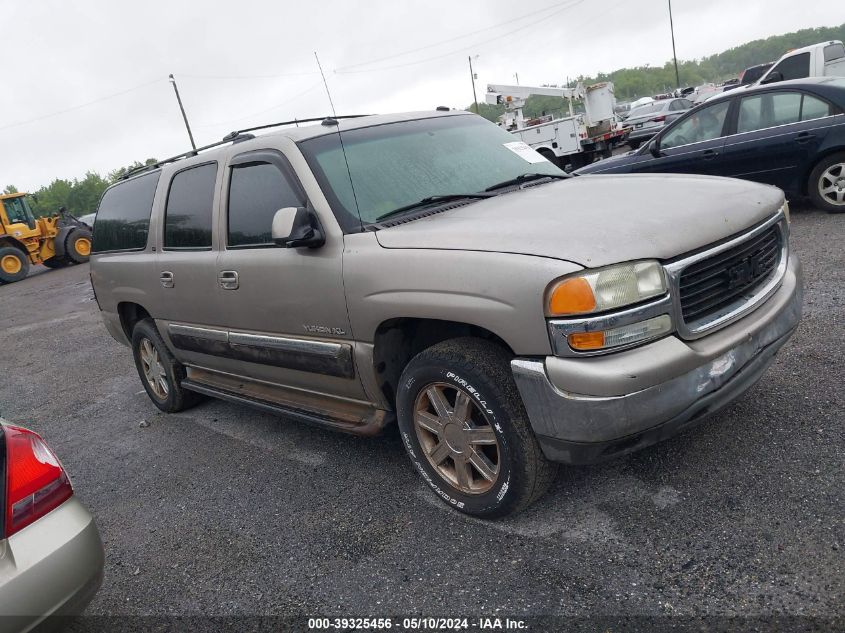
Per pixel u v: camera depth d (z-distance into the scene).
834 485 2.66
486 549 2.75
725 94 7.58
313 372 3.53
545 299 2.41
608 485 3.00
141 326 5.14
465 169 3.69
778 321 2.85
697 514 2.68
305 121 3.91
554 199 3.12
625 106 33.81
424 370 2.92
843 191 6.89
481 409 2.76
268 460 4.09
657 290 2.42
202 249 4.11
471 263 2.62
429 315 2.79
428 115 4.11
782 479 2.77
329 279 3.18
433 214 3.24
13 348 9.91
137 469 4.38
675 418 2.47
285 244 3.18
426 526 3.00
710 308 2.64
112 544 3.45
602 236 2.49
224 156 3.96
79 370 7.64
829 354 3.80
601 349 2.37
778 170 7.21
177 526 3.49
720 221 2.68
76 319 11.41
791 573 2.27
